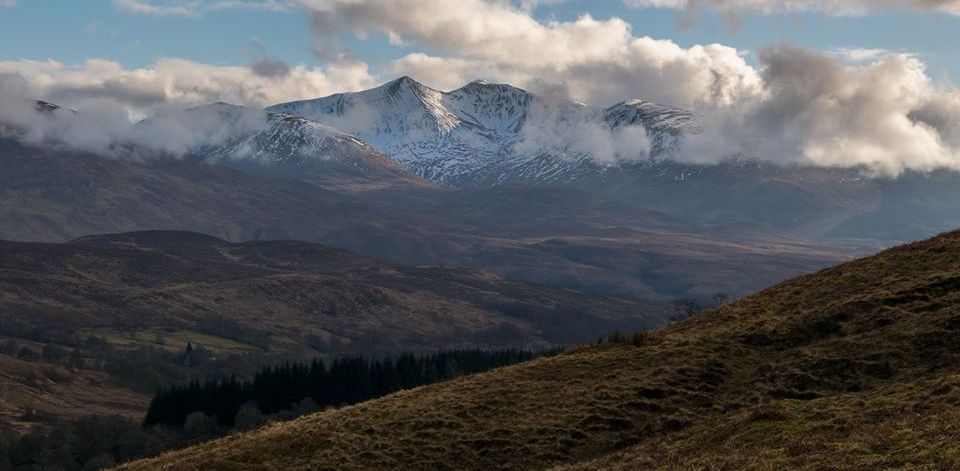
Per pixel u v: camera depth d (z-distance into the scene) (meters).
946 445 35.09
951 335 51.00
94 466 139.25
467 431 53.16
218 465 53.03
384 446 52.66
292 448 54.16
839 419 42.44
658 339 64.94
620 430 51.06
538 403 55.44
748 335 59.88
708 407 51.94
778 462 37.97
